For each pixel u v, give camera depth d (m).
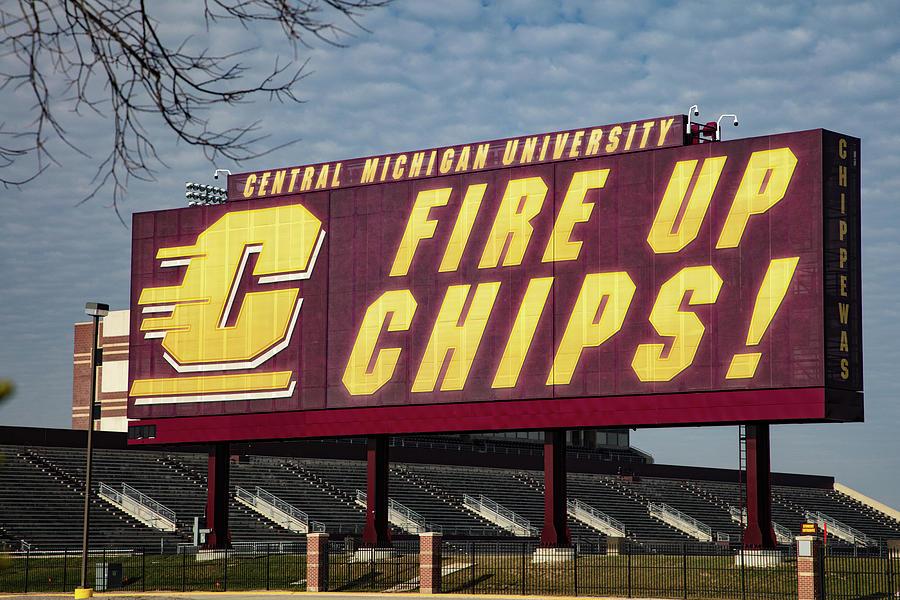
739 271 46.03
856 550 68.94
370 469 53.19
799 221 45.22
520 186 50.44
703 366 46.22
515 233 50.25
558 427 48.62
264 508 74.25
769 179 45.94
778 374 44.88
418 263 51.97
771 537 46.25
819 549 42.22
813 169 45.19
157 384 57.12
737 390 45.62
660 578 46.69
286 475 81.81
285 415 54.22
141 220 58.38
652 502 96.56
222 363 55.75
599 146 49.62
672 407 46.56
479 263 50.72
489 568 49.62
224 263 56.25
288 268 54.84
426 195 52.28
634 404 47.25
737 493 107.62
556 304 49.09
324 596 45.97
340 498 80.81
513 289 49.94
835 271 45.06
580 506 88.81
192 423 56.22
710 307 46.38
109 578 50.53
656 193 47.84
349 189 53.94
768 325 45.22
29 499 66.44
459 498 86.19
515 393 49.34
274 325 54.81
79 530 65.38
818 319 44.38
